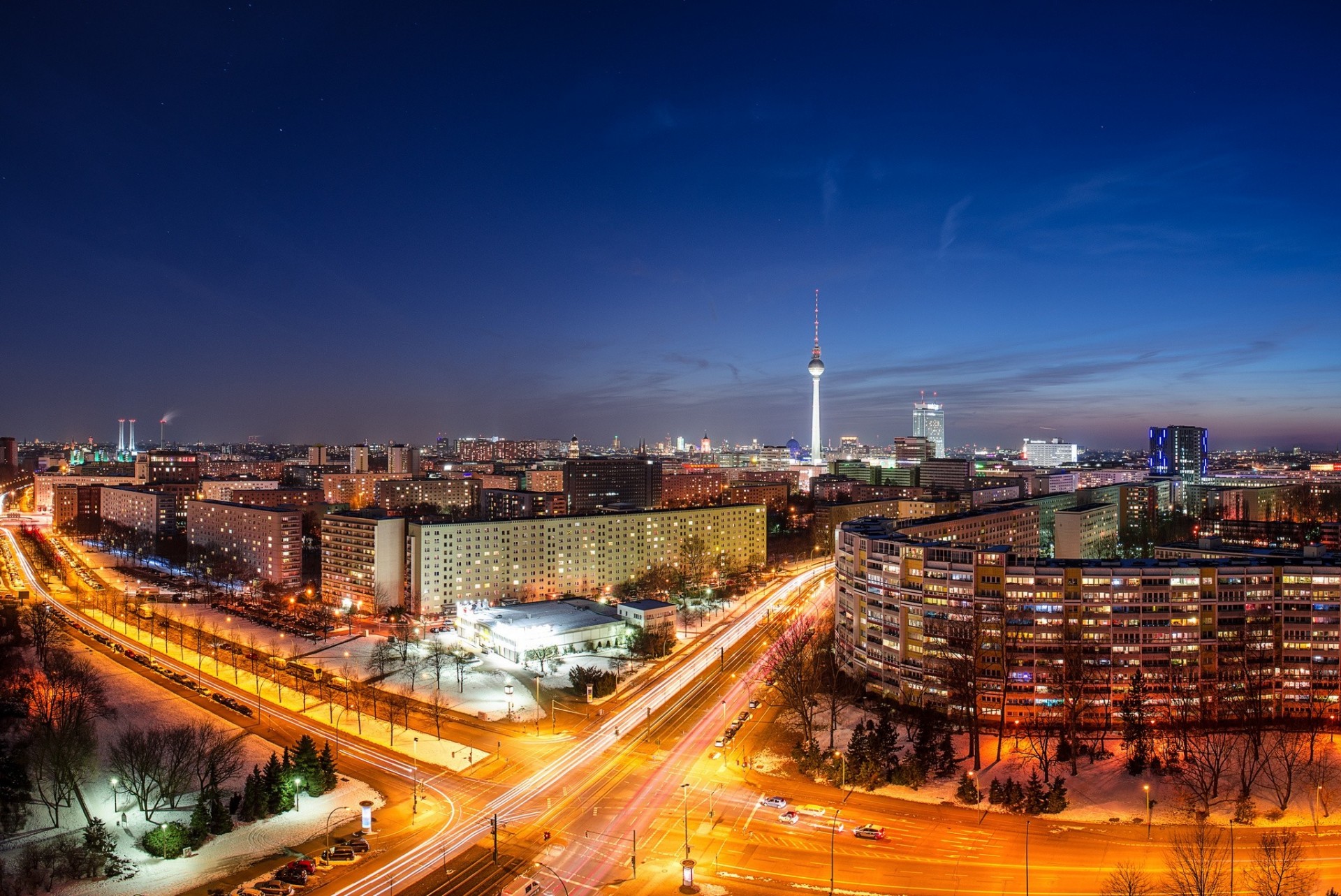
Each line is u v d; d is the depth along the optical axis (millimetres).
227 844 178125
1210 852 172125
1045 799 191500
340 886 160250
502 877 163500
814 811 192875
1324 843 176500
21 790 194875
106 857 168875
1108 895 156750
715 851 174500
